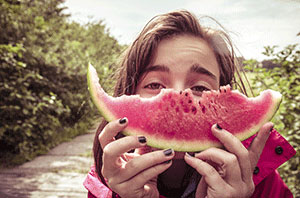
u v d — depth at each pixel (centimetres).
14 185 144
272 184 47
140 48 41
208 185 32
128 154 38
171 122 35
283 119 96
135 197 32
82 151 211
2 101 190
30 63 233
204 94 37
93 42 486
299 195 89
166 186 41
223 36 49
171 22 40
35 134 204
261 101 38
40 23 261
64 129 264
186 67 37
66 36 394
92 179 48
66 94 269
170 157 30
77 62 307
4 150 195
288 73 102
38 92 240
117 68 60
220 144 35
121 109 35
